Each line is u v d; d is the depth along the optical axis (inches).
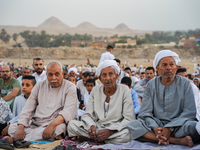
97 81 299.1
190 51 3607.3
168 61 148.2
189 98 147.3
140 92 257.8
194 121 139.6
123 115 160.1
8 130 173.0
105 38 5526.6
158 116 153.6
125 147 140.6
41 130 165.0
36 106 182.7
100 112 163.2
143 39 4936.0
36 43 4574.3
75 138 164.9
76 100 179.6
